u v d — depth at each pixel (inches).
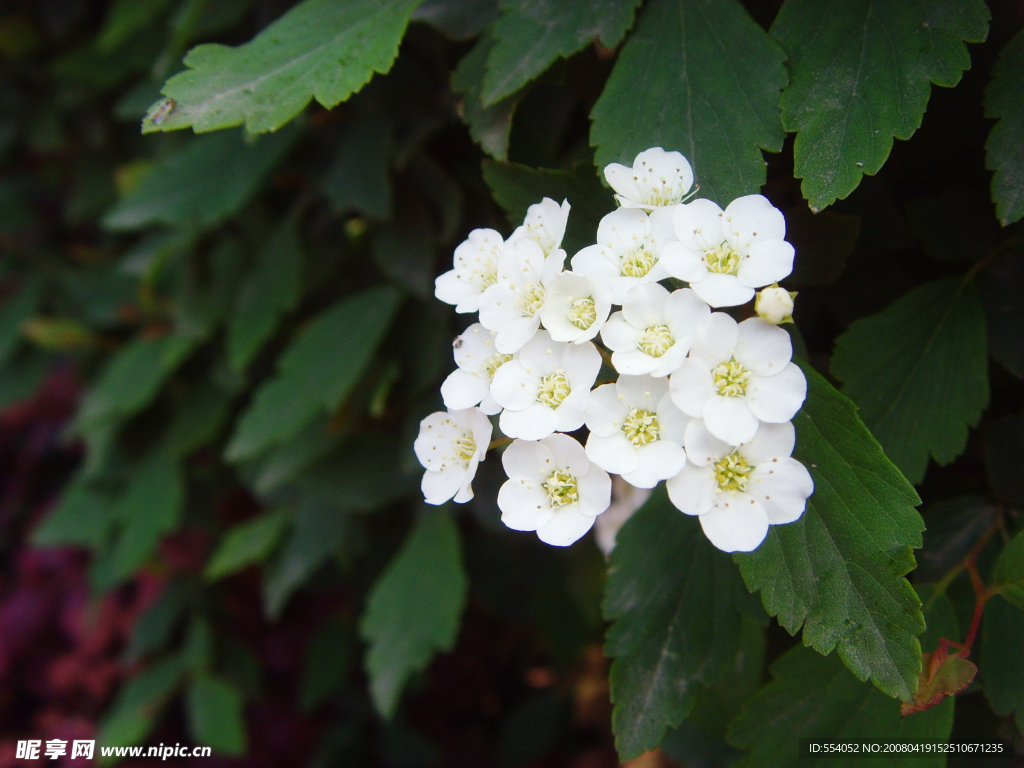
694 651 3.7
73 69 7.5
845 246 3.8
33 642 9.4
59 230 9.8
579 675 7.9
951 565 3.9
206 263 6.6
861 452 3.3
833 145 3.4
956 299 3.9
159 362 7.1
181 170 5.7
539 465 3.4
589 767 7.7
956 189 4.0
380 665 5.4
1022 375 3.9
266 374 7.1
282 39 3.8
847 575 3.2
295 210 5.8
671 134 3.6
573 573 6.2
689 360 3.2
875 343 3.9
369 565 7.6
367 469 6.0
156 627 8.2
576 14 3.7
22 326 9.2
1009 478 3.9
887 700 3.6
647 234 3.5
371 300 5.4
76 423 7.6
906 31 3.4
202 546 8.2
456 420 3.8
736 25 3.6
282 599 6.4
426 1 4.2
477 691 8.6
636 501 5.0
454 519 5.6
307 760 8.3
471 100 4.1
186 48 5.9
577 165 3.9
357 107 5.2
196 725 7.3
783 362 3.2
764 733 3.7
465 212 5.3
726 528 3.3
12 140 8.7
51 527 8.0
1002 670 3.6
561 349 3.4
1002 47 3.8
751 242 3.4
